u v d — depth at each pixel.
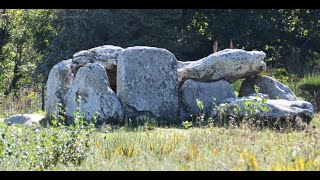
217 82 30.23
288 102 27.30
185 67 30.69
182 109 29.75
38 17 55.09
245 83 31.56
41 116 30.34
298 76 42.69
